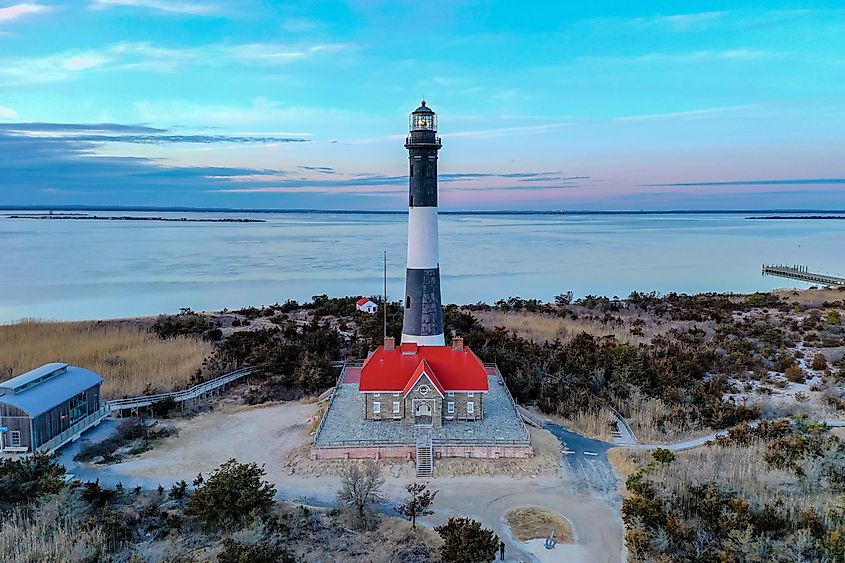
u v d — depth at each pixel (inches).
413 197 2145.7
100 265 7372.1
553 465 1769.2
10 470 1482.5
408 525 1433.3
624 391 2283.5
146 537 1347.2
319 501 1574.8
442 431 1897.1
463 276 6638.8
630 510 1393.9
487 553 1205.7
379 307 3831.2
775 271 6382.9
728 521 1316.4
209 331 3230.8
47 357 2691.9
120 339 3090.6
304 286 5821.9
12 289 5595.5
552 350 2795.3
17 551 1202.6
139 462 1792.6
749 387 2395.4
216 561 1208.8
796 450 1681.8
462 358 2036.2
